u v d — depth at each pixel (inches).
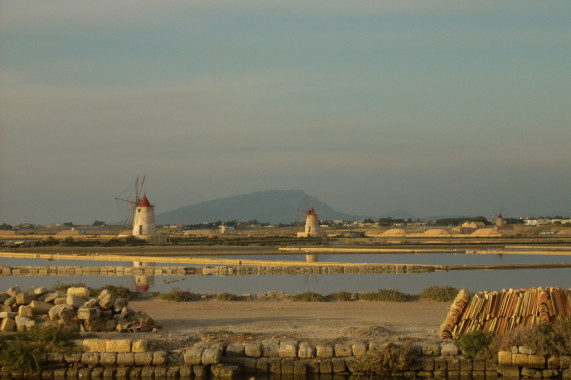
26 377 602.5
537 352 590.9
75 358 604.7
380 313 838.5
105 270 1878.7
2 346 607.8
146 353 600.7
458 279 1628.9
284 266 1868.8
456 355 605.6
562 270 1887.3
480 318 629.6
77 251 2974.9
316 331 690.2
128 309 707.4
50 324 663.1
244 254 2691.9
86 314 672.4
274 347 612.4
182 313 842.8
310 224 5068.9
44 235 6343.5
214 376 588.4
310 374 599.2
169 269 1868.8
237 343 622.5
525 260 2347.4
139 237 3983.8
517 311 625.6
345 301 979.3
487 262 2256.4
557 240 4256.9
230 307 903.1
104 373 597.0
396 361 594.6
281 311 860.6
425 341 626.8
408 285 1472.7
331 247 3243.1
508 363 593.9
